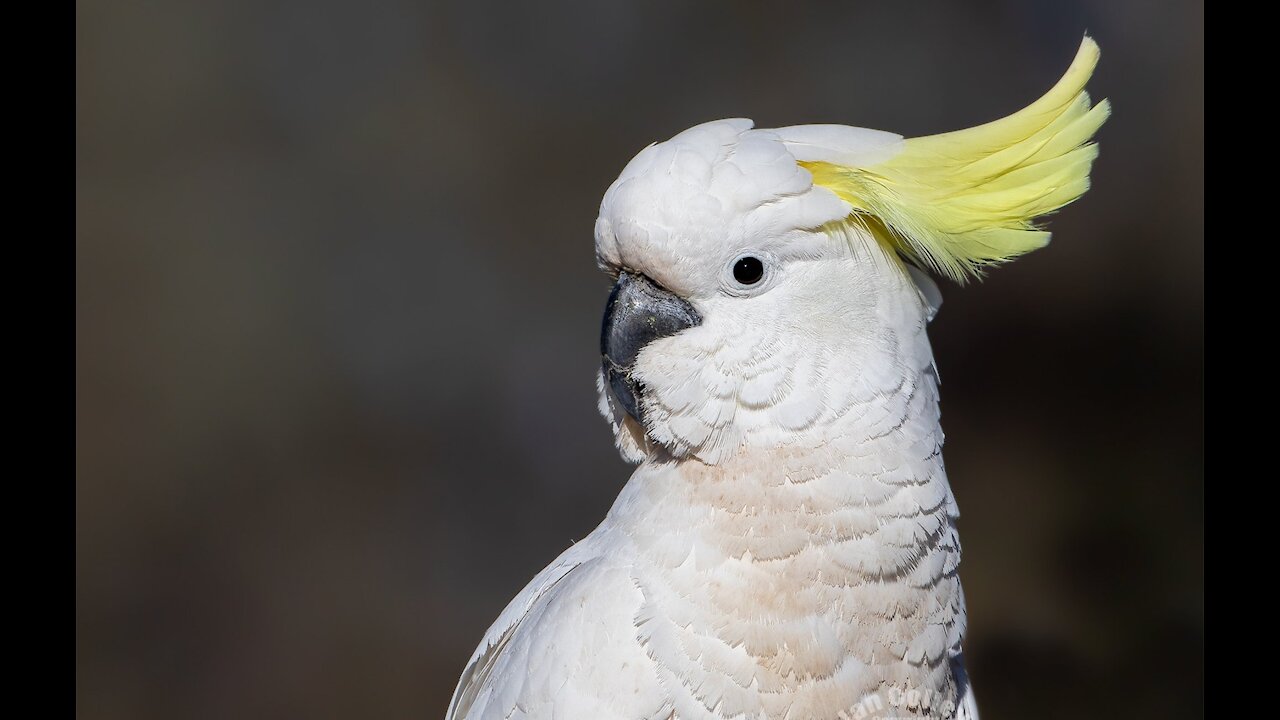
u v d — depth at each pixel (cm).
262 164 1292
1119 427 1119
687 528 370
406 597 1194
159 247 1251
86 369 1191
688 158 368
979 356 1148
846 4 1332
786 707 361
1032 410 1136
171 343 1234
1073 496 1106
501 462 1264
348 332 1291
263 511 1215
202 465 1213
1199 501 1070
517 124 1334
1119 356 1137
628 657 361
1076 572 1079
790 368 364
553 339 1305
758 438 367
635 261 371
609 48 1333
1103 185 1148
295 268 1286
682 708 360
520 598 442
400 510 1238
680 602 362
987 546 1095
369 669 1151
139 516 1174
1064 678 1042
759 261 364
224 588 1177
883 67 1307
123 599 1147
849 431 364
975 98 1276
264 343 1251
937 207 377
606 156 1334
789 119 1302
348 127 1316
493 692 395
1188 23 1159
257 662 1142
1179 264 1130
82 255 1204
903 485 367
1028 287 1151
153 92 1270
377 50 1330
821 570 362
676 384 371
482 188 1323
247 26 1303
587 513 1248
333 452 1248
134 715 1091
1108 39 1197
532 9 1346
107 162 1245
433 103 1323
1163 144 1150
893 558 366
